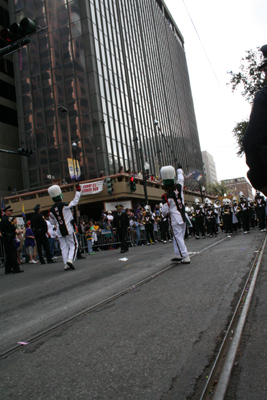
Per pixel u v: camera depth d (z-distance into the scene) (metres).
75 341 3.45
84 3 30.48
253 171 1.80
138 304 4.53
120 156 32.19
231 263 6.84
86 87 29.95
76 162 22.17
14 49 9.32
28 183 31.89
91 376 2.63
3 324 4.48
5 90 35.19
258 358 2.58
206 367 2.55
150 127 43.72
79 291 5.96
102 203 28.53
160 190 32.53
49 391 2.47
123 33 38.97
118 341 3.29
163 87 55.06
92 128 29.45
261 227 16.84
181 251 7.71
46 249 12.94
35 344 3.52
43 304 5.34
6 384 2.68
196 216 17.56
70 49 30.80
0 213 14.71
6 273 11.16
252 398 2.07
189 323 3.54
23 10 33.34
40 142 31.62
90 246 15.69
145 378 2.49
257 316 3.47
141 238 19.72
